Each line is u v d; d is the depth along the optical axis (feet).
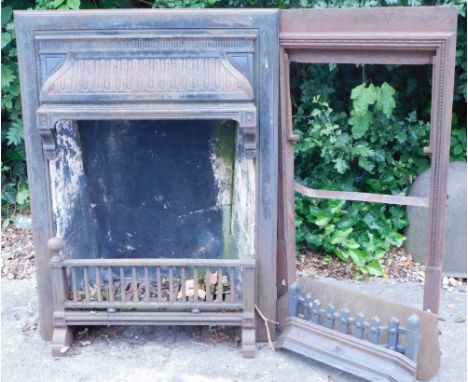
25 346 8.58
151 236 9.77
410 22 7.55
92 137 9.07
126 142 9.09
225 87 7.47
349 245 11.79
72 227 8.85
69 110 7.52
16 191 14.17
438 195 7.97
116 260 8.13
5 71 12.73
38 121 7.54
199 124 8.92
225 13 7.47
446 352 8.55
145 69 7.54
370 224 12.32
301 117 12.84
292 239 8.70
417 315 7.65
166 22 7.47
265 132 7.83
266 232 8.16
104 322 8.29
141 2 13.37
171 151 9.14
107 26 7.48
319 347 7.90
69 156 8.72
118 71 7.55
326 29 7.70
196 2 11.90
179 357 8.31
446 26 7.47
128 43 7.55
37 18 7.54
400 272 11.51
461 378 7.94
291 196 8.54
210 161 9.20
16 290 10.57
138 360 8.22
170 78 7.50
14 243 12.78
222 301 8.30
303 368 8.07
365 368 7.52
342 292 8.29
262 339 8.63
